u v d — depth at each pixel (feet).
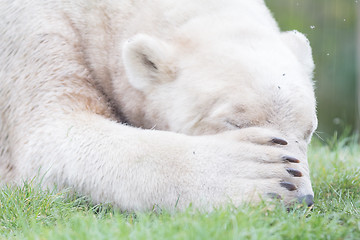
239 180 26.55
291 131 27.50
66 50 33.01
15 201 27.91
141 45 30.37
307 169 27.53
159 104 31.07
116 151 29.04
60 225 23.82
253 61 28.68
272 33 31.24
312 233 22.79
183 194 27.22
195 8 32.55
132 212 28.07
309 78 32.24
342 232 22.95
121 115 33.78
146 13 33.37
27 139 31.12
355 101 79.56
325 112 79.46
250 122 27.73
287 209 25.68
